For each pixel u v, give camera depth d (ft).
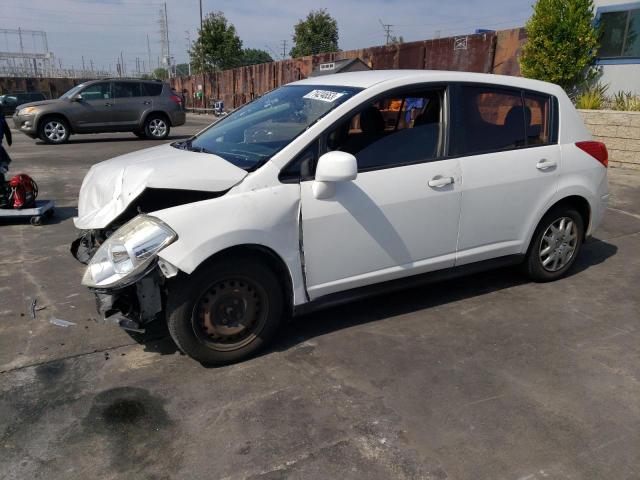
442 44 44.78
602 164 15.48
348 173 10.37
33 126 49.37
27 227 21.68
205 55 127.13
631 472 8.07
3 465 8.23
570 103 15.07
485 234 13.61
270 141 11.71
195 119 91.30
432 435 8.91
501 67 40.11
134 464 8.27
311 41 128.98
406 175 12.09
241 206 10.43
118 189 11.18
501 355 11.48
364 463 8.27
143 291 10.22
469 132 13.08
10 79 126.82
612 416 9.39
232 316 10.93
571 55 34.68
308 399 9.91
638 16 33.35
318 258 11.39
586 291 14.97
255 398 9.95
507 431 9.00
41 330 12.53
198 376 10.69
